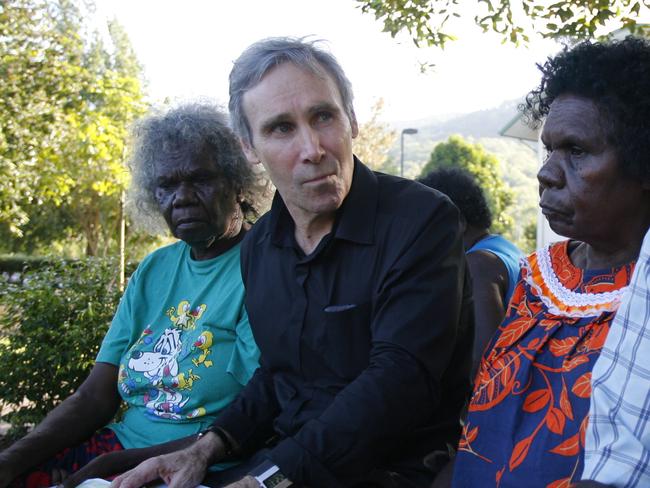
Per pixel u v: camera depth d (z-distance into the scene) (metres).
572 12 3.40
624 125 1.47
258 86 1.94
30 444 2.46
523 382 1.59
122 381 2.58
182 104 2.68
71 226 24.19
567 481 1.47
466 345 2.07
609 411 1.28
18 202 10.74
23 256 25.14
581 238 1.59
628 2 3.38
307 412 2.03
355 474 1.77
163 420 2.49
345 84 2.02
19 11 10.40
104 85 11.60
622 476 1.22
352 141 2.08
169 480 2.07
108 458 2.29
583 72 1.53
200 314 2.52
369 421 1.75
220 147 2.56
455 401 2.07
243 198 2.71
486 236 3.10
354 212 1.98
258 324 2.16
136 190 2.79
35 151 10.08
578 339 1.55
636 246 1.57
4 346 4.02
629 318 1.30
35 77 10.45
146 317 2.66
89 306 4.01
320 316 1.99
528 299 1.71
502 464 1.57
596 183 1.52
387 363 1.80
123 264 4.75
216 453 2.15
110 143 10.63
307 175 1.91
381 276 1.90
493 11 3.67
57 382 4.02
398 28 3.84
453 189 3.09
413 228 1.90
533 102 1.80
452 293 1.88
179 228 2.56
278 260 2.13
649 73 1.48
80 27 12.85
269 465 1.76
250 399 2.23
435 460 1.97
